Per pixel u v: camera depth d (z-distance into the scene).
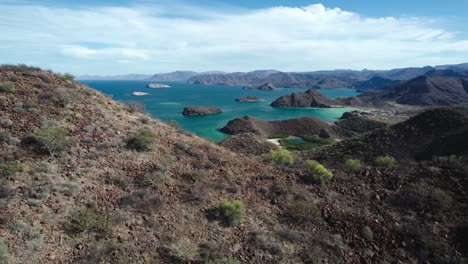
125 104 21.09
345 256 9.23
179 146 15.27
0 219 7.81
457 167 13.75
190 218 9.91
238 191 12.18
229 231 9.69
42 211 8.56
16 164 9.94
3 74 16.22
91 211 8.96
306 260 8.89
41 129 12.44
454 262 8.94
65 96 15.84
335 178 14.16
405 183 13.05
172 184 11.69
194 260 8.18
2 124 12.11
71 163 11.15
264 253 8.92
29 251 7.27
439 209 11.17
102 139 13.52
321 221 10.77
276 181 13.64
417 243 9.77
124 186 10.74
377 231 10.29
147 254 8.13
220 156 15.73
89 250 7.74
